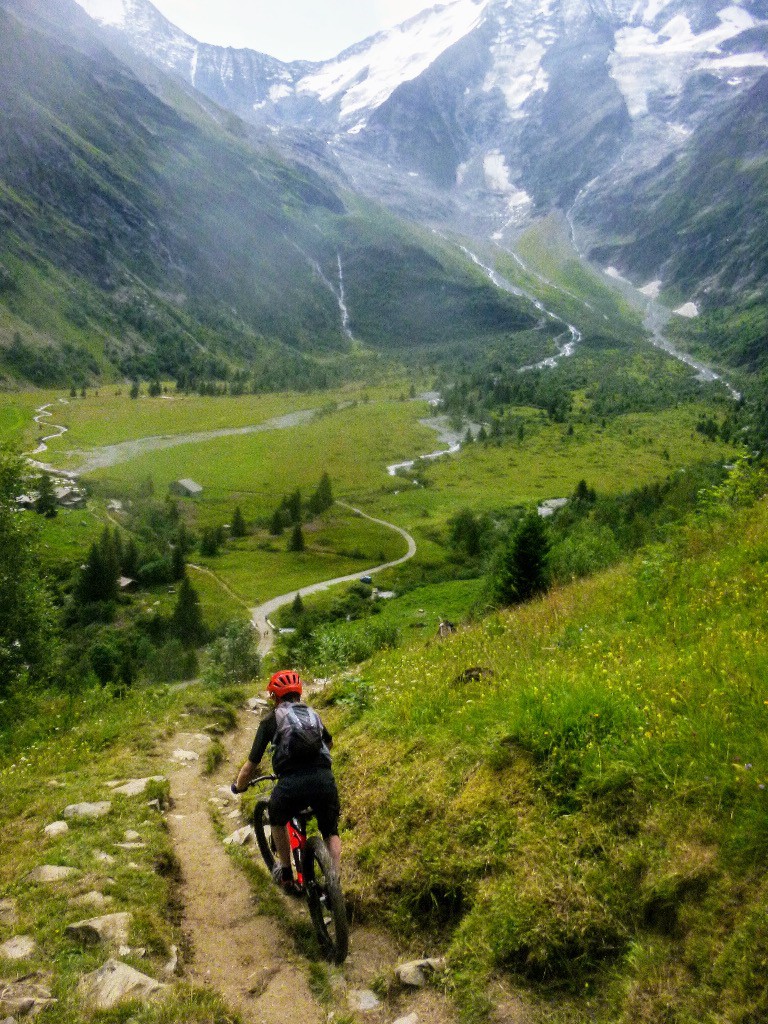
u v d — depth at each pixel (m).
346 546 147.62
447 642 13.90
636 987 4.36
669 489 122.19
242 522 159.75
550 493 184.38
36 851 7.55
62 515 153.88
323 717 11.45
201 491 190.00
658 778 5.64
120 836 7.89
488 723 7.48
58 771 11.23
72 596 113.94
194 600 103.75
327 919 6.25
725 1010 3.93
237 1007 5.06
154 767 11.23
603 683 7.25
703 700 6.35
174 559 128.50
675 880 4.77
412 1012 4.95
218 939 6.04
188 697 16.62
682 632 9.60
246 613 111.75
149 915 6.06
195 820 8.91
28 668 26.25
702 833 4.99
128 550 131.50
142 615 110.50
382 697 10.17
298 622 95.69
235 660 56.06
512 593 37.16
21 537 27.22
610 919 4.90
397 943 5.80
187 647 100.19
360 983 5.37
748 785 4.98
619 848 5.31
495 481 197.75
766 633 7.99
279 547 148.75
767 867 4.46
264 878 7.02
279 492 193.50
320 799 5.94
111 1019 4.65
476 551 139.12
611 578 15.69
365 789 7.68
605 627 11.20
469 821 6.30
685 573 12.69
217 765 11.84
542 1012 4.62
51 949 5.51
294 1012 5.05
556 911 5.08
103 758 11.90
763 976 3.91
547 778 6.29
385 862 6.45
